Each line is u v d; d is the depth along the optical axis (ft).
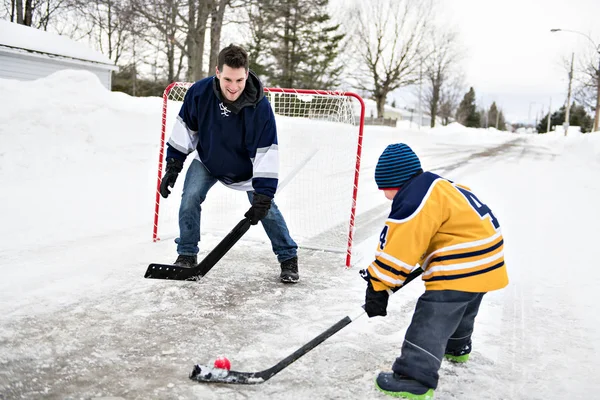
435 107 168.04
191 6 58.03
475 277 6.88
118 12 58.34
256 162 10.73
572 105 213.46
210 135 10.94
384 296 7.23
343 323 7.38
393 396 7.19
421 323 7.09
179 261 11.37
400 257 6.91
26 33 54.03
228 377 7.26
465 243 6.90
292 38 105.29
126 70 105.91
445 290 6.96
